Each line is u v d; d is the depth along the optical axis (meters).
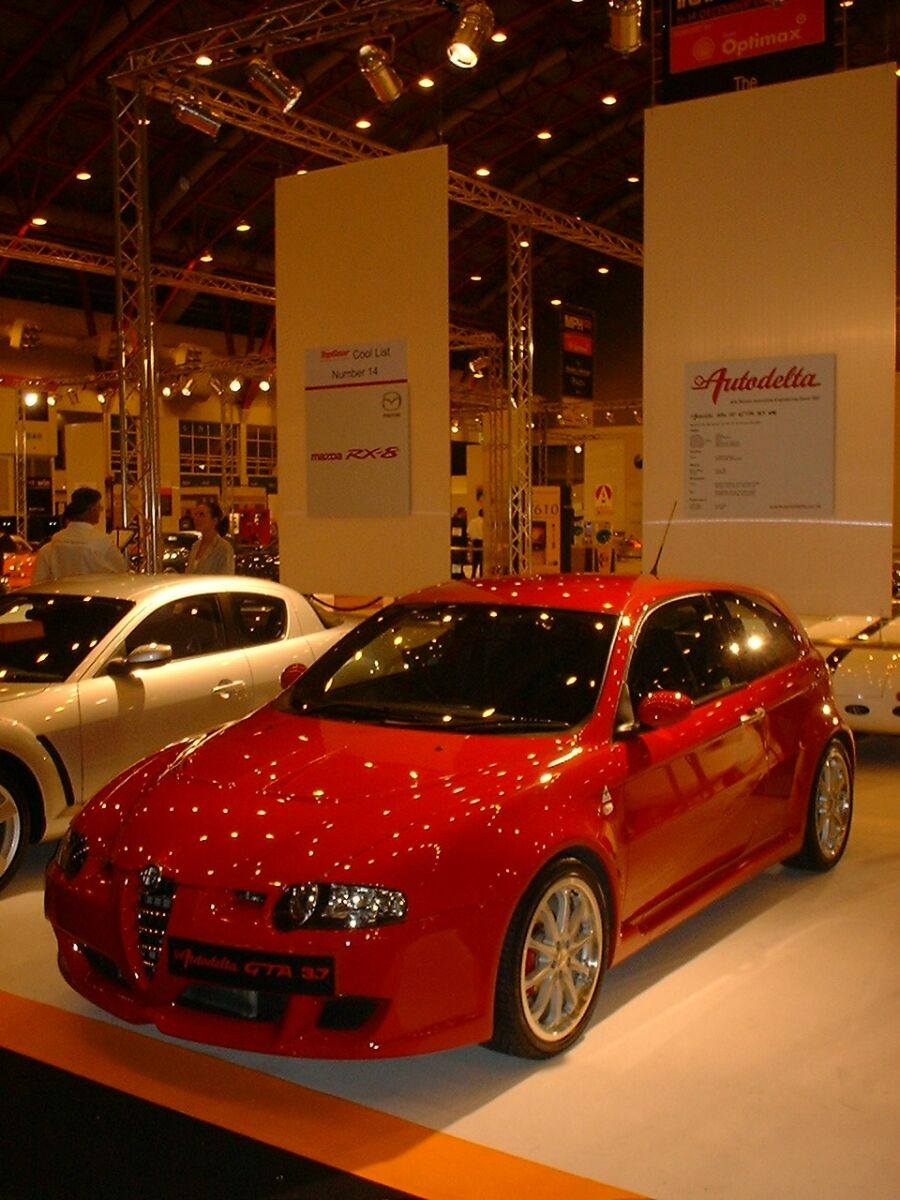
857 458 6.82
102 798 4.11
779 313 6.97
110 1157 3.18
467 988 3.43
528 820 3.66
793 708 5.34
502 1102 3.48
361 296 8.24
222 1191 3.02
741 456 7.15
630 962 4.57
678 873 4.40
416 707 4.49
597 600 4.80
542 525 21.42
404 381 8.11
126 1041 3.89
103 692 5.73
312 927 3.31
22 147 24.53
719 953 4.66
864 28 14.61
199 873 3.47
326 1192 3.02
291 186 8.50
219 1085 3.59
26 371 31.42
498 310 39.59
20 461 28.48
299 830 3.54
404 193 7.98
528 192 33.03
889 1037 3.93
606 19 24.83
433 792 3.70
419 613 5.02
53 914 3.86
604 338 39.69
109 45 21.92
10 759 5.31
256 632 6.77
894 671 7.59
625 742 4.20
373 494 8.30
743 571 7.19
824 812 5.65
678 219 7.23
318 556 8.59
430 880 3.39
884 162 6.60
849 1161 3.18
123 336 11.74
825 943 4.77
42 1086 3.58
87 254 20.55
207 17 22.50
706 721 4.66
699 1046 3.85
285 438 8.70
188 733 6.12
